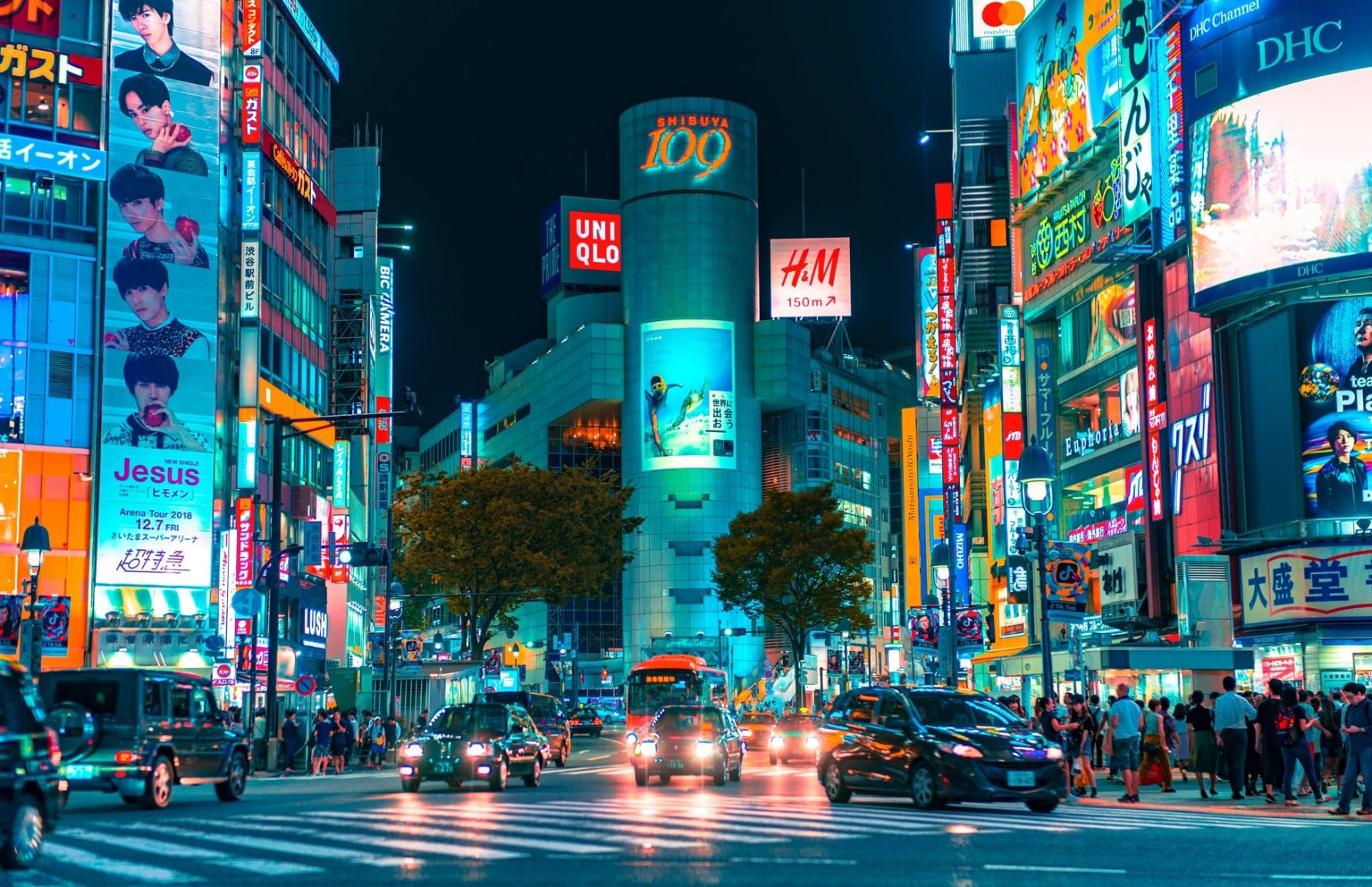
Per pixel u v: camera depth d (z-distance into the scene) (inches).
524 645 5487.2
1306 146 1648.6
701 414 5118.1
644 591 5073.8
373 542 3420.3
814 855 557.6
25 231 1957.4
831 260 5561.0
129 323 2010.3
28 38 1984.5
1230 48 1728.6
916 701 875.4
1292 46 1669.5
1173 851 578.2
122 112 2046.0
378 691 2162.9
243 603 1520.7
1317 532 1598.2
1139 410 2009.1
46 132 1989.4
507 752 1108.5
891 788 856.3
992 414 2802.7
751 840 620.7
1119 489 2126.0
